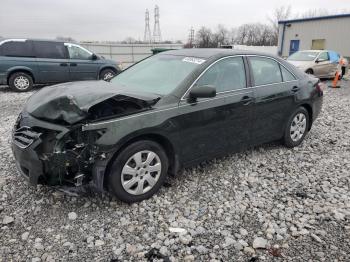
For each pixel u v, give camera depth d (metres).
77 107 2.97
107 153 3.02
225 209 3.35
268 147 5.17
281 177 4.14
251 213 3.29
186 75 3.76
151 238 2.87
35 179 3.03
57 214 3.17
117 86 3.92
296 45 26.19
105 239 2.84
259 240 2.84
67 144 3.00
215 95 3.51
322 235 2.95
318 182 4.02
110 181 3.18
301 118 5.13
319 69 14.66
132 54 34.09
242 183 3.92
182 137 3.58
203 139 3.80
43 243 2.76
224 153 4.15
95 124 2.97
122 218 3.12
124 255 2.65
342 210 3.35
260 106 4.35
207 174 4.13
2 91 11.37
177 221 3.12
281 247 2.79
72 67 11.77
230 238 2.88
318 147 5.28
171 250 2.72
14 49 10.91
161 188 3.72
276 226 3.07
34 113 3.20
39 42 11.25
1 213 3.17
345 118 7.32
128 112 3.19
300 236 2.93
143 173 3.36
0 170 4.10
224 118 3.93
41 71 11.27
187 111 3.55
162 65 4.25
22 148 3.04
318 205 3.45
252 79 4.30
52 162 2.94
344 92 11.63
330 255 2.69
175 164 3.64
